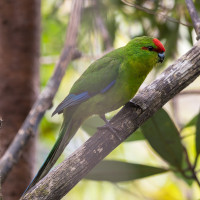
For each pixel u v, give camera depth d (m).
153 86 7.53
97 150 6.95
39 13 11.31
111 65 9.00
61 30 14.01
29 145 10.62
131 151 12.95
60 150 8.66
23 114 10.87
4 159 8.51
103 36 11.55
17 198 10.28
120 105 9.20
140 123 7.49
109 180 7.80
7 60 10.99
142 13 12.09
